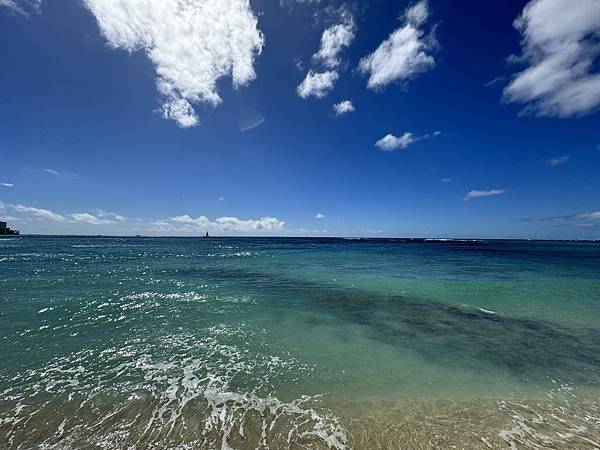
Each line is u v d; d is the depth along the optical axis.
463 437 4.38
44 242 73.81
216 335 8.27
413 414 4.90
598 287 14.97
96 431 4.37
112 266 23.03
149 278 17.39
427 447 4.19
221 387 5.61
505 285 15.56
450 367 6.56
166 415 4.76
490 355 7.18
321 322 9.52
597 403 5.27
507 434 4.45
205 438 4.27
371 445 4.21
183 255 35.28
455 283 16.14
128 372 6.13
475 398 5.38
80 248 48.22
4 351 7.03
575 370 6.47
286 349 7.40
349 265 25.25
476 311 10.81
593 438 4.37
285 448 4.11
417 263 27.28
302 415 4.82
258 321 9.52
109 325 8.95
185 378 5.93
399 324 9.38
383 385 5.77
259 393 5.43
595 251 52.28
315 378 6.00
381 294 13.36
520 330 8.91
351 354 7.16
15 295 12.40
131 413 4.79
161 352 7.13
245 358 6.87
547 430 4.54
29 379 5.78
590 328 9.12
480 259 32.25
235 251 44.75
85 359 6.70
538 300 12.41
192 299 12.16
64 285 14.68
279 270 21.66
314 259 31.19
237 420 4.67
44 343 7.54
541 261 30.00
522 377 6.14
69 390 5.41
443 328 9.06
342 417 4.79
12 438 4.19
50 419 4.60
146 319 9.56
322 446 4.16
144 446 4.10
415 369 6.44
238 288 14.60
